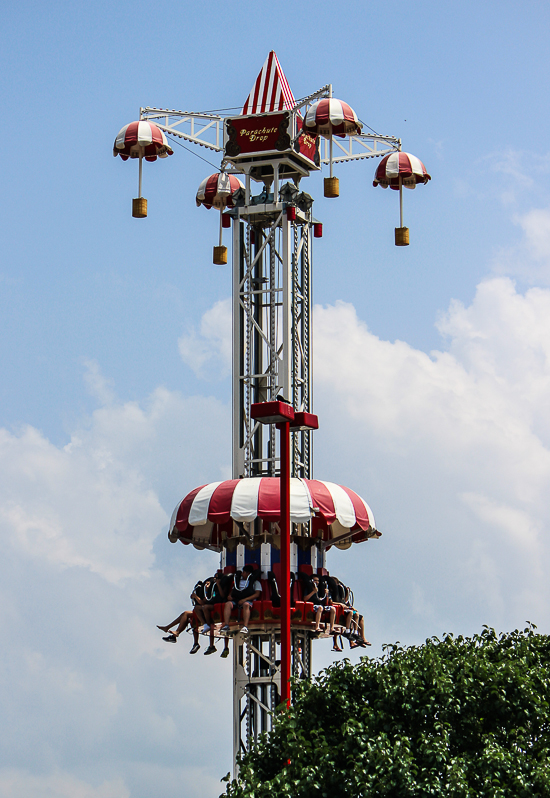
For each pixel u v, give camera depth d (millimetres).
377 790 25094
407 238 40125
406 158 39688
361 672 28109
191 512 35375
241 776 26875
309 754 26281
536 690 27453
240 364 37812
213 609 35719
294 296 37938
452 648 29375
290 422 28938
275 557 36375
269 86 38750
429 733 26609
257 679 36344
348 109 37000
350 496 35906
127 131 38656
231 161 38844
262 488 35094
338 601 36844
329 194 37281
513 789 25234
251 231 38688
